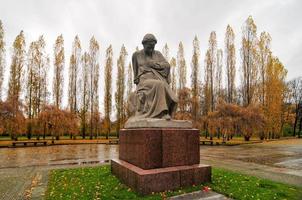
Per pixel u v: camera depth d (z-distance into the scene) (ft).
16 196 16.12
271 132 118.73
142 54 23.54
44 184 19.63
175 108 21.12
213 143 81.76
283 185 18.34
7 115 73.87
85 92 120.26
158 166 16.90
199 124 94.63
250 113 80.74
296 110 155.94
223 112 82.53
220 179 19.79
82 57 123.34
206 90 114.32
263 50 107.55
